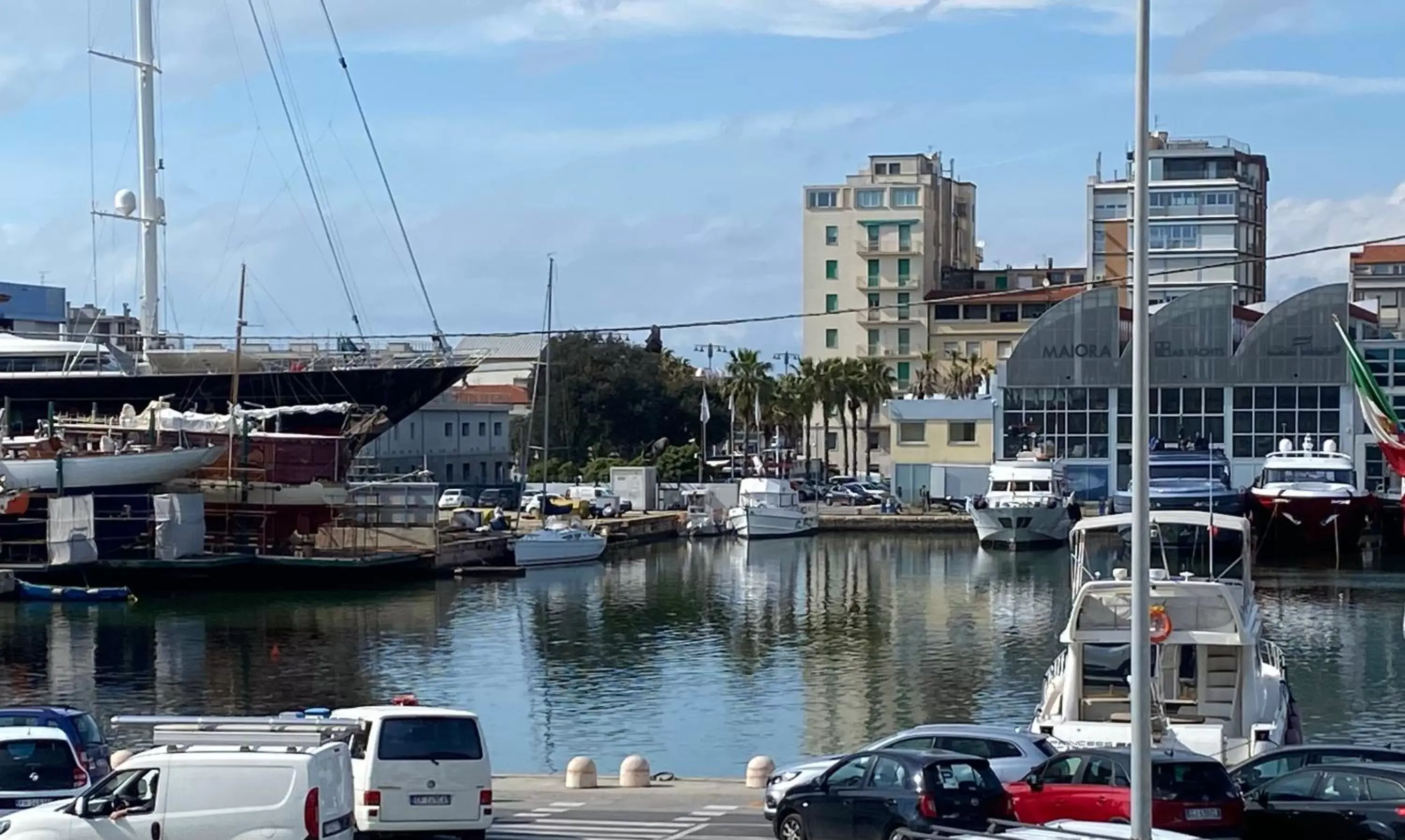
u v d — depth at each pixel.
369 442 92.75
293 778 19.20
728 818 27.59
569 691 51.47
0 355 92.75
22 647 61.44
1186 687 29.98
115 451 80.94
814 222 175.12
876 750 22.61
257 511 86.00
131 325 112.31
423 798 23.22
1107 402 115.12
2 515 79.50
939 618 70.38
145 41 92.06
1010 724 42.59
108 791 19.59
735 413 152.12
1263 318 111.94
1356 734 41.59
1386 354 110.88
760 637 64.56
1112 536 59.88
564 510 120.25
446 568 89.56
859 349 173.88
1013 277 177.62
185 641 63.47
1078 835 15.25
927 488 127.25
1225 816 20.89
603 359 165.00
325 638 64.50
